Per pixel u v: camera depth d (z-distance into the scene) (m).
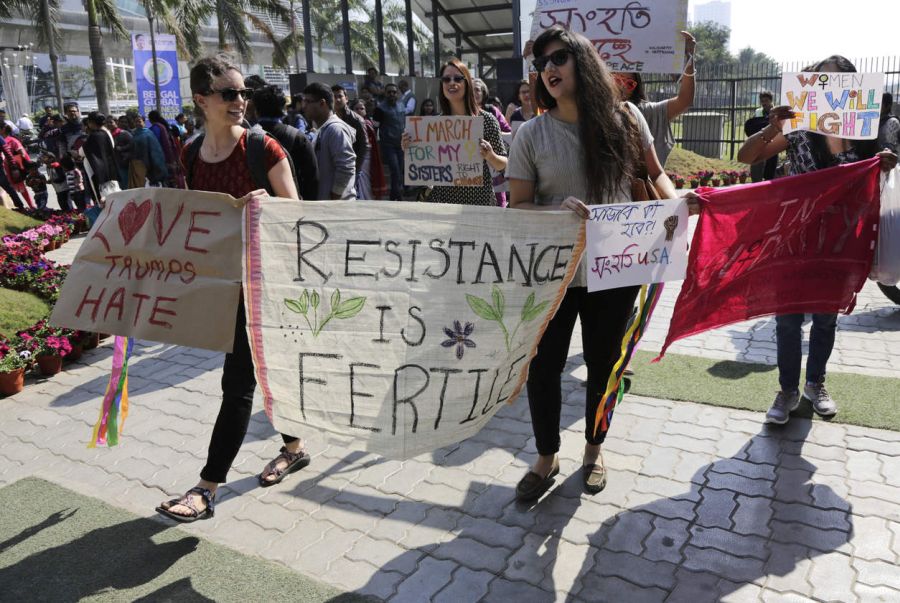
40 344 5.32
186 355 5.75
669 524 3.19
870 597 2.67
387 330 2.81
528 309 2.90
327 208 2.83
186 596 2.85
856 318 5.86
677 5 3.93
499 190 5.55
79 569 3.04
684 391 4.51
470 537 3.18
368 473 3.77
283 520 3.38
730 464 3.64
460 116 4.65
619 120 2.96
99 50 22.31
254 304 2.90
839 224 3.42
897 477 3.43
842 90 3.38
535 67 2.98
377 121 12.74
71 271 3.23
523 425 4.24
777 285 3.53
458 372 2.84
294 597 2.83
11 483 3.81
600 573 2.90
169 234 3.05
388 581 2.91
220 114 3.08
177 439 4.27
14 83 33.88
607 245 2.94
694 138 18.75
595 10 4.00
